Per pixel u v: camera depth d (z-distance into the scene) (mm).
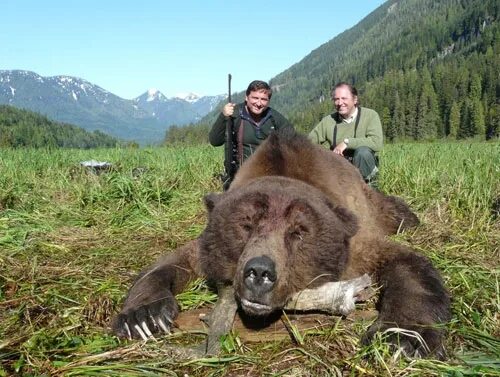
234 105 2859
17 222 2422
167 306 1436
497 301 1502
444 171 3330
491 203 2592
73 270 1811
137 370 1185
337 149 2795
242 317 1437
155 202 2869
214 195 1738
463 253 1936
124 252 2053
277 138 1922
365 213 2000
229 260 1564
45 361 1209
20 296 1603
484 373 1142
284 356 1263
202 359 1225
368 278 1439
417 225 2348
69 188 3186
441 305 1388
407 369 1167
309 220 1507
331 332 1329
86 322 1456
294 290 1510
